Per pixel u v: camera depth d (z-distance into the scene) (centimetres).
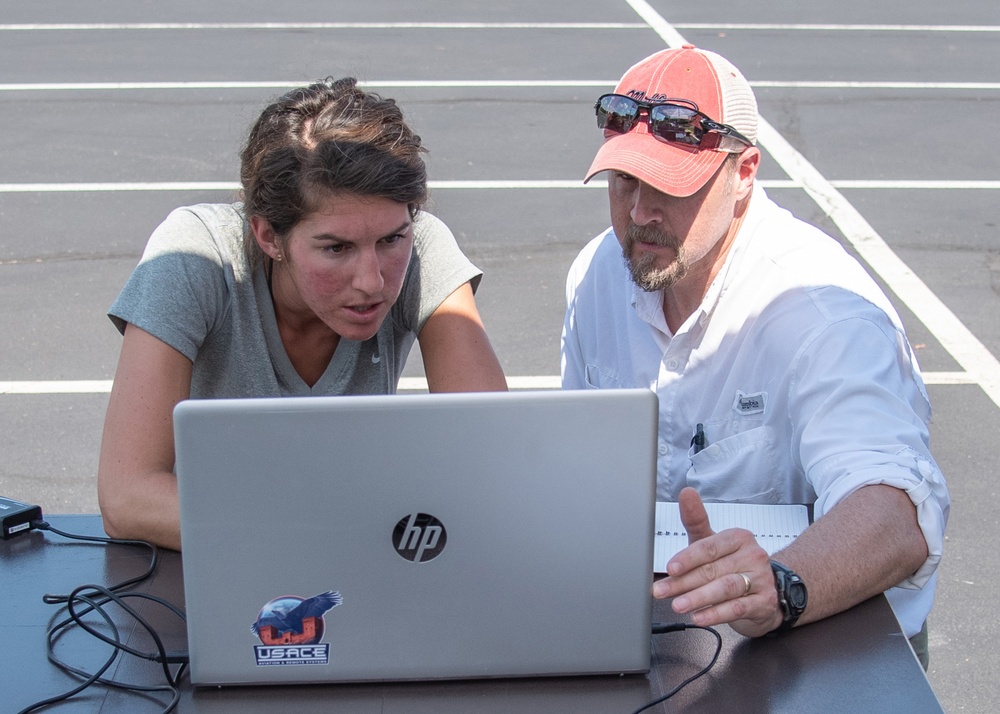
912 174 1091
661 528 305
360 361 360
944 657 484
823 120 1243
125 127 1188
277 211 297
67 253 897
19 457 630
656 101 342
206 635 239
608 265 396
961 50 1536
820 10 1755
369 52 1474
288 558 235
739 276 352
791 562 260
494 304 818
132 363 318
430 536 235
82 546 304
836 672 246
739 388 354
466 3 1758
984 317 805
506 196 1022
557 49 1507
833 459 294
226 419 226
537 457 231
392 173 288
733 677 245
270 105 314
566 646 244
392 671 244
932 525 275
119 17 1630
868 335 322
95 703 240
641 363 385
